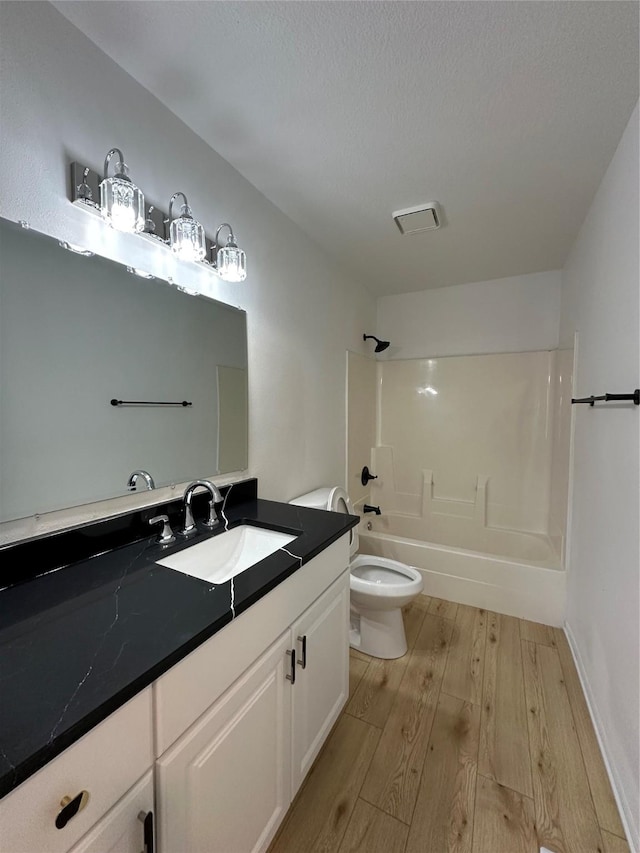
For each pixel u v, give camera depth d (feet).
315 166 5.05
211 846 2.56
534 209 6.06
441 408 10.12
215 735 2.58
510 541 9.16
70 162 3.22
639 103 3.87
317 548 3.79
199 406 4.70
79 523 3.42
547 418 8.95
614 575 4.30
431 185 5.46
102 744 1.85
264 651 3.12
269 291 5.90
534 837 3.51
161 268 4.16
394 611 6.05
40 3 2.97
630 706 3.65
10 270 2.88
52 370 3.19
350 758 4.28
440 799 3.84
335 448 8.28
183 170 4.32
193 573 3.80
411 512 10.47
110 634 2.31
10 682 1.91
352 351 9.09
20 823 1.55
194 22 3.16
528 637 6.59
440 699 5.16
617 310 4.50
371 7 3.05
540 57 3.44
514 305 9.22
